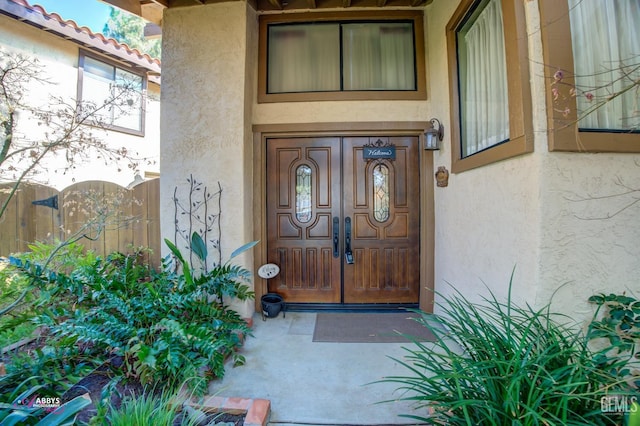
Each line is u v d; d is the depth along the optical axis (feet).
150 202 13.47
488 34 8.09
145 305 7.61
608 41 6.28
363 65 12.05
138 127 20.17
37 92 15.29
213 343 6.81
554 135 5.90
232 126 10.91
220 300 10.55
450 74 9.92
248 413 5.84
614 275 6.04
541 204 5.98
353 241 12.30
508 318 5.11
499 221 7.28
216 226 11.02
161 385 6.51
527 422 3.75
